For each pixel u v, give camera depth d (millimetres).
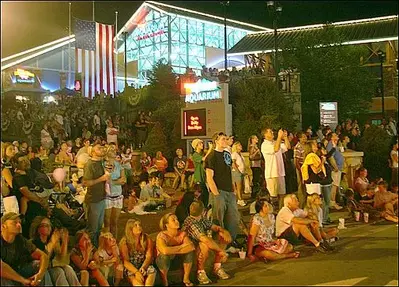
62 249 6781
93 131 21969
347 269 7672
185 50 44812
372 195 12617
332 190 12703
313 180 10602
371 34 35000
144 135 21891
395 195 11719
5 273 5988
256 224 8305
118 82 41781
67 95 28844
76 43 27984
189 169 14078
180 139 19688
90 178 7957
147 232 9781
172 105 21812
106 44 28953
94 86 28375
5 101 24766
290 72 22938
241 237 9375
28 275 6379
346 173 14602
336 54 30047
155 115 21812
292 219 8898
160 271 7102
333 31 31141
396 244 9266
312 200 9398
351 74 30297
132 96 26422
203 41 46219
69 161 14328
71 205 10172
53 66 38125
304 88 29703
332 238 9375
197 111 16062
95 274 6852
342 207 12766
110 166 8438
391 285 6824
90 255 6945
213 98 15836
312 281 7094
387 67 35094
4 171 7824
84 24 28250
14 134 21047
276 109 18547
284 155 11680
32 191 8203
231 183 8500
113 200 8461
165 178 15859
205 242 7250
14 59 36594
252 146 13383
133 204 11055
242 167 12031
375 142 18078
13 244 6438
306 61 29766
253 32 41781
